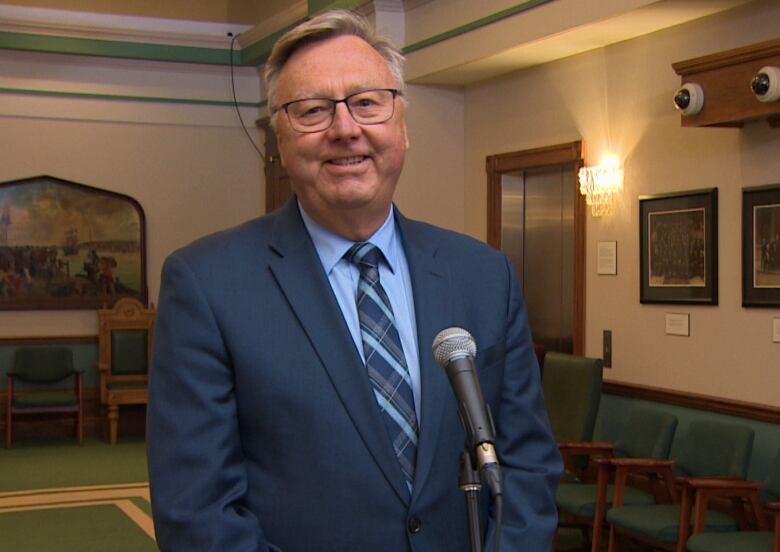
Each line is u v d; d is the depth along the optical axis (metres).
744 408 6.00
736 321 6.12
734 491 5.27
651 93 6.76
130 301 11.23
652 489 6.08
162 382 2.00
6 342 11.00
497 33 7.44
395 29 8.59
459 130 8.87
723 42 6.19
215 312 2.00
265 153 11.72
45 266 11.16
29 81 11.04
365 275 2.10
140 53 11.20
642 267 6.84
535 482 2.10
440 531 1.99
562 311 7.88
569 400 6.79
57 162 11.18
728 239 6.17
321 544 1.93
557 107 7.70
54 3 10.81
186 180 11.63
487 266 2.24
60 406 10.55
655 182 6.74
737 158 6.09
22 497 8.18
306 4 9.71
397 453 2.00
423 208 8.77
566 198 7.82
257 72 11.77
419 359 2.06
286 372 1.97
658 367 6.73
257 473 1.98
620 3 6.24
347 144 1.97
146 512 7.67
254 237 2.12
